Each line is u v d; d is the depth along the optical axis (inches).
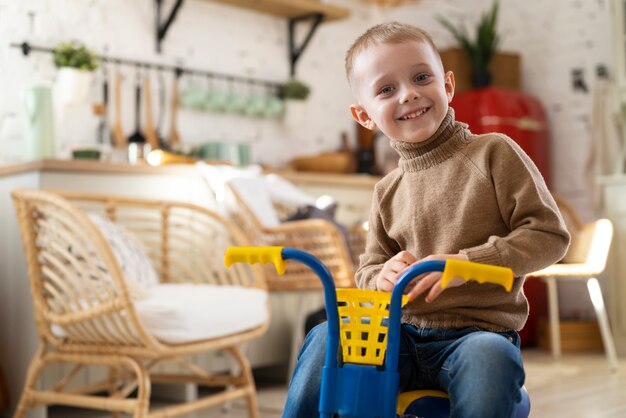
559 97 198.5
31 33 135.9
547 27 201.2
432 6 208.4
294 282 125.9
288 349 138.9
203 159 149.4
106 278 91.0
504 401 45.1
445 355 50.3
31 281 92.7
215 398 94.3
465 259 48.2
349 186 163.6
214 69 164.1
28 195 90.4
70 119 139.3
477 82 190.7
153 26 153.8
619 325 169.5
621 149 185.9
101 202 112.9
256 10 172.1
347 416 45.4
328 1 188.5
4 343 109.7
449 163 54.6
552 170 198.4
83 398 89.1
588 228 160.4
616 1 176.4
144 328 83.6
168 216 111.4
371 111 54.8
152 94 152.9
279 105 171.5
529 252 49.3
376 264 58.1
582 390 126.3
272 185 139.4
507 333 52.4
